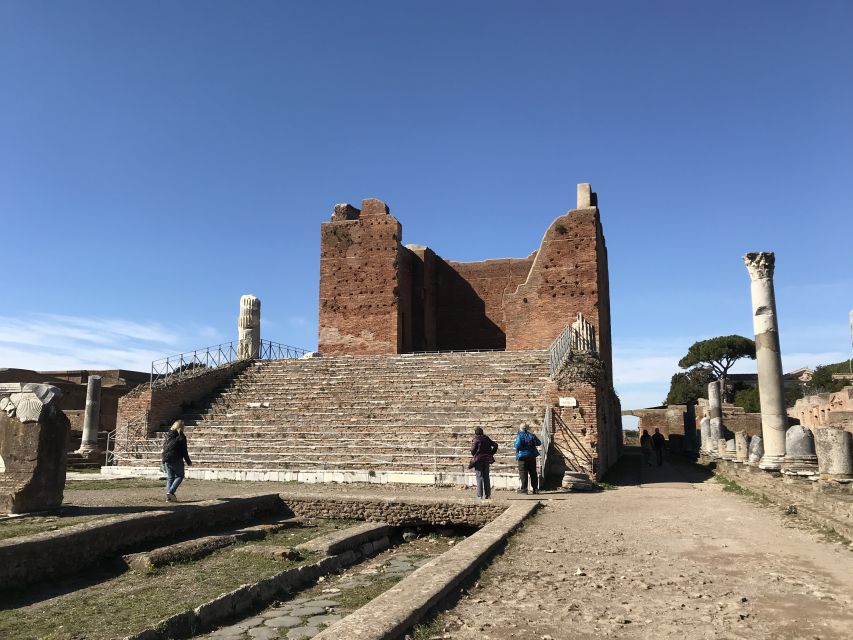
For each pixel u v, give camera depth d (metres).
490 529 11.32
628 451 49.94
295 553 11.94
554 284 36.44
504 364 28.00
